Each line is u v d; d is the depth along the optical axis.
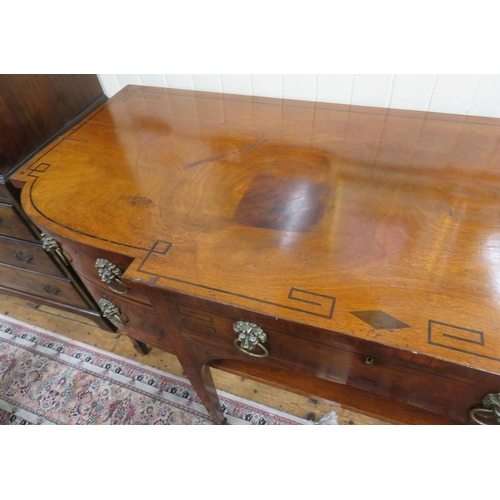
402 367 0.52
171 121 0.94
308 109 0.94
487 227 0.59
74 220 0.68
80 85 1.07
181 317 0.66
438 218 0.62
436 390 0.53
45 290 1.23
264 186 0.72
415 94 0.88
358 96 0.94
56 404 1.17
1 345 1.33
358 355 0.54
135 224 0.66
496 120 0.83
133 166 0.80
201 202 0.69
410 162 0.74
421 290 0.52
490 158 0.73
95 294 0.91
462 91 0.84
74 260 0.81
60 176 0.78
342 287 0.53
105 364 1.26
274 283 0.54
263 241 0.61
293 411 1.11
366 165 0.74
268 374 0.79
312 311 0.50
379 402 0.72
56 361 1.27
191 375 0.87
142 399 1.16
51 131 0.99
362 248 0.58
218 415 1.04
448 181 0.68
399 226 0.61
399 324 0.48
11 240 1.06
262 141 0.84
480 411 0.53
